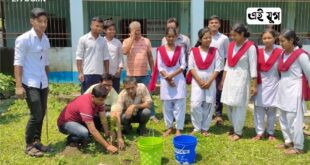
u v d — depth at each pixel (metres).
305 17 10.88
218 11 10.61
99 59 5.80
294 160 4.68
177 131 5.59
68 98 7.90
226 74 5.36
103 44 5.82
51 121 6.30
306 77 4.67
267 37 5.10
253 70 5.12
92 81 5.81
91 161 4.60
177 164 4.57
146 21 10.48
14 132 5.75
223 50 6.04
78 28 9.33
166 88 5.45
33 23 4.52
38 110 4.68
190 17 9.94
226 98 5.32
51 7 10.16
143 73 6.24
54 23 10.20
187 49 6.25
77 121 4.91
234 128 5.45
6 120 6.41
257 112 5.39
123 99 5.33
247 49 5.12
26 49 4.52
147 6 10.39
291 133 4.86
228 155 4.85
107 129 4.99
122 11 10.37
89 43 5.70
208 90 5.43
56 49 9.80
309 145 5.21
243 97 5.24
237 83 5.20
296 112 4.71
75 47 9.43
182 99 5.46
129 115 5.27
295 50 4.68
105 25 6.14
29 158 4.73
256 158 4.76
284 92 4.80
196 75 5.41
